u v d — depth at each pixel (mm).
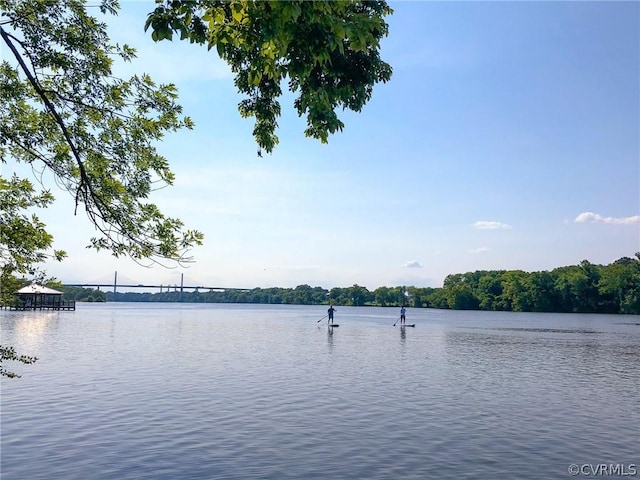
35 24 7254
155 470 10250
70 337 40875
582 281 139000
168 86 7762
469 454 11422
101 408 15414
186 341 38875
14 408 15359
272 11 4445
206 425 13602
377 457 11172
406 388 19266
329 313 59375
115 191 7438
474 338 45594
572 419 14633
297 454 11312
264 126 7062
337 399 17062
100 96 7543
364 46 4871
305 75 5195
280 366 25094
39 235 7523
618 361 29000
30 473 10055
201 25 5266
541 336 49406
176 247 7746
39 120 7605
